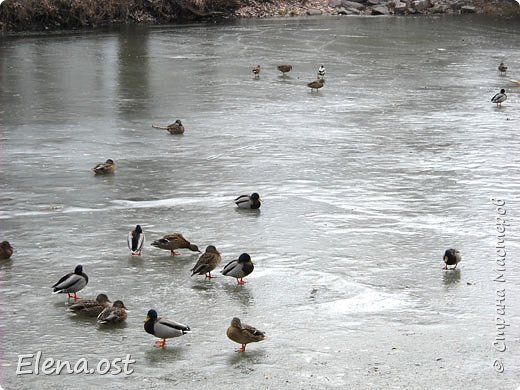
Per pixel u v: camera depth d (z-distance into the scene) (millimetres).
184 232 19859
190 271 17531
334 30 61125
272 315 15500
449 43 55875
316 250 18812
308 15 72000
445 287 16922
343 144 28844
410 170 25672
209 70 43562
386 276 17438
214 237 19562
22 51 48188
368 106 35625
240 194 22938
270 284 16906
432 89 39906
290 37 57031
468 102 37031
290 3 74625
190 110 34000
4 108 33562
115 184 23672
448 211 21797
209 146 28188
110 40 53812
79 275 15992
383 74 43781
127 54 48094
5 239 19234
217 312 15570
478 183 24422
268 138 29453
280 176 24734
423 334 14844
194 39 55094
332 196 22891
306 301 16141
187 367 13578
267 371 13469
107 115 32750
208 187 23562
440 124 32406
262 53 49688
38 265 17734
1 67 42844
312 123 32062
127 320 15227
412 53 51219
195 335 14656
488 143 29484
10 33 56594
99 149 27578
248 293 16453
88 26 61344
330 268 17812
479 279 17375
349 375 13375
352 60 48125
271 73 43219
